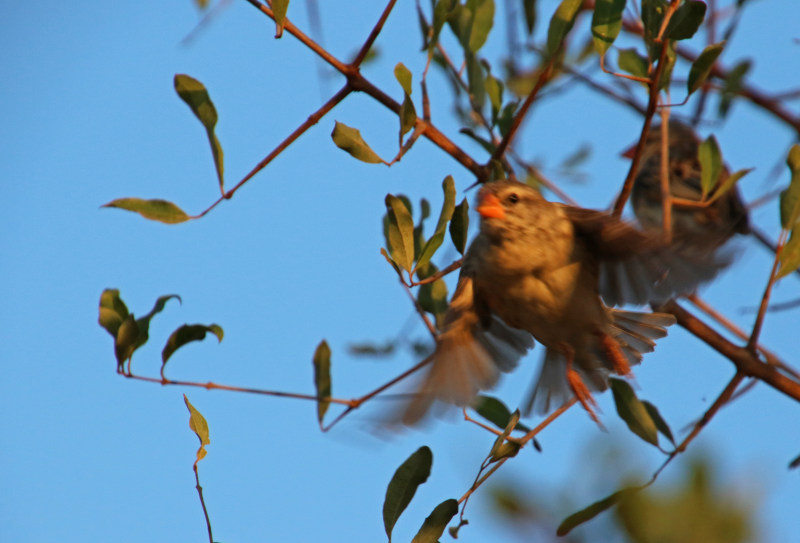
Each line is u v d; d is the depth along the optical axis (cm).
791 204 752
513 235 770
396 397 673
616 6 735
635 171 760
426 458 700
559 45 828
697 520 493
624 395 822
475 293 804
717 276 635
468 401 745
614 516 521
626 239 711
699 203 799
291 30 764
